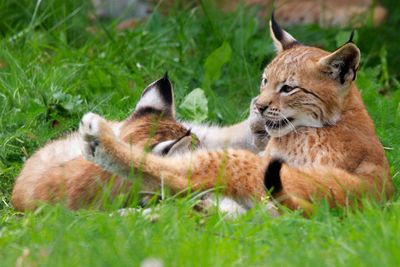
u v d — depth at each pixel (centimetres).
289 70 1099
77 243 860
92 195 1068
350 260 806
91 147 1015
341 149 1056
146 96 1176
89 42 1622
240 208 1023
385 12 1908
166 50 1647
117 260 812
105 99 1415
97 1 1994
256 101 1116
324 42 1762
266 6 2044
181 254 822
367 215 926
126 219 928
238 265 816
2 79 1438
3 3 1720
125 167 1011
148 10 1992
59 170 1118
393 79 1634
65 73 1477
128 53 1598
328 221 915
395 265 787
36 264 820
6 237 907
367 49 1769
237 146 1236
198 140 1141
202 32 1689
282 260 816
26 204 1116
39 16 1711
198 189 1004
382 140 1324
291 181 992
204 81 1525
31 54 1539
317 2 2089
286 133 1093
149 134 1109
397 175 1196
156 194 999
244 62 1608
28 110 1352
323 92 1082
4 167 1255
